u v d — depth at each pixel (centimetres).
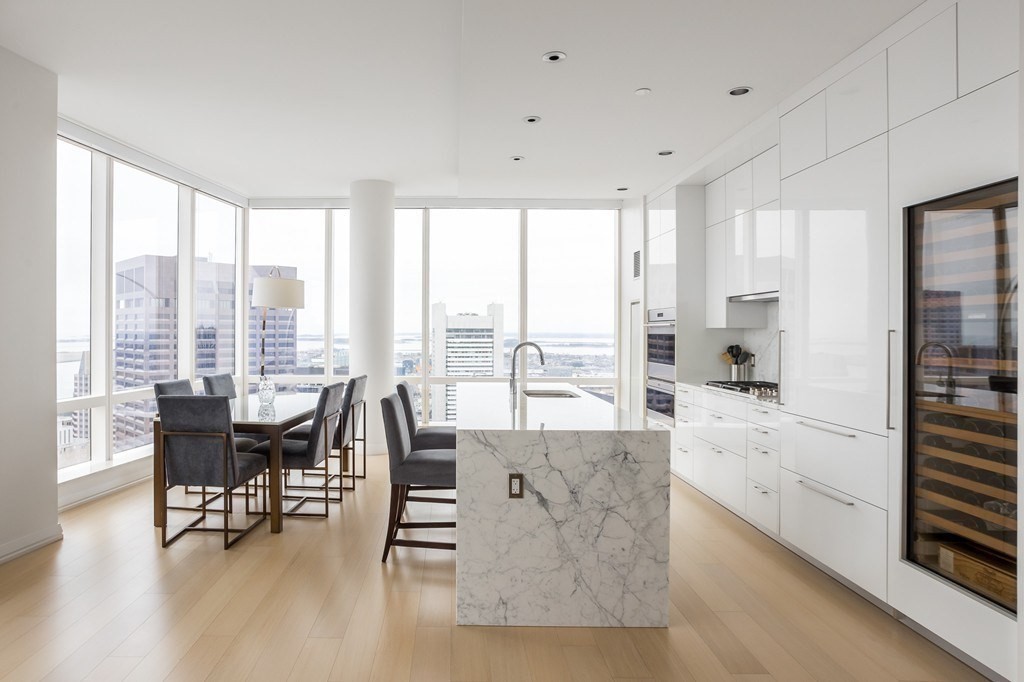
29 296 354
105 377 492
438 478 330
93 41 330
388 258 637
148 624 264
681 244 527
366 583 310
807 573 329
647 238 616
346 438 482
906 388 260
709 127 402
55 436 371
